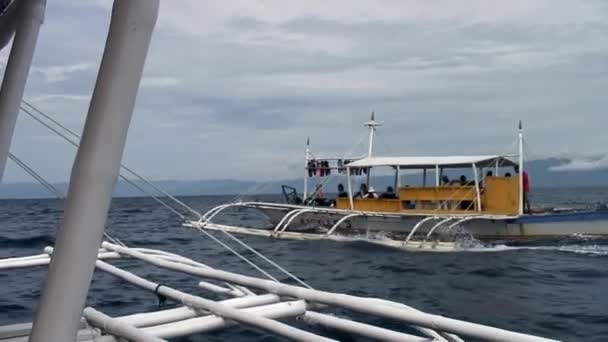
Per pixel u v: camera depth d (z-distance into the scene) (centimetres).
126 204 9619
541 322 1079
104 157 209
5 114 378
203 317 407
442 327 309
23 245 2167
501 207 2903
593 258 2288
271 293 429
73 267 211
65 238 210
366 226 3083
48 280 213
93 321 404
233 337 776
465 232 2883
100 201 211
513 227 2802
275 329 352
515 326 1053
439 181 3216
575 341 930
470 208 2945
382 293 1455
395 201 3077
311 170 3484
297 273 1847
